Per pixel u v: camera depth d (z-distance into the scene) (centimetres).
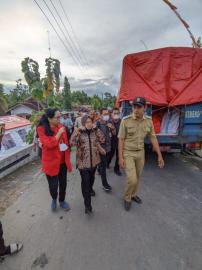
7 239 324
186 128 606
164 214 386
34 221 372
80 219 373
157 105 588
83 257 282
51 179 387
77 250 296
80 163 382
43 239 321
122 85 639
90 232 335
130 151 396
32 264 273
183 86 594
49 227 352
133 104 373
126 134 393
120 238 319
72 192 492
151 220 367
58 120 371
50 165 375
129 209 405
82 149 379
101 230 340
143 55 623
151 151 745
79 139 380
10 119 859
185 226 348
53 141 351
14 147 712
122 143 399
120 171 637
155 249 294
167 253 286
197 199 446
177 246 300
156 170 634
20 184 559
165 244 304
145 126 388
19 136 790
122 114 657
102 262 272
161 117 621
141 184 530
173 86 601
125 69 637
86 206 387
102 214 389
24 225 361
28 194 492
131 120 384
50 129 362
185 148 628
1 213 405
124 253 288
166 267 262
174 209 404
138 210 402
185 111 591
